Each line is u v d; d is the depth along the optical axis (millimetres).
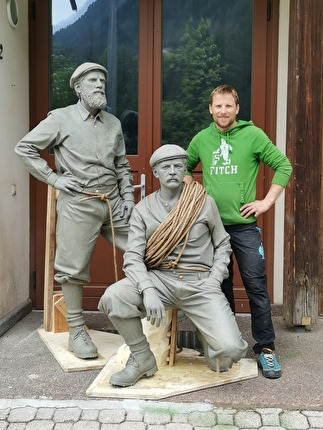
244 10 4148
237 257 3146
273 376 2947
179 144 4230
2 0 3658
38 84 4207
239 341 2676
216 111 3035
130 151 4223
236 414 2619
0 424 2537
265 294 3088
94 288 4234
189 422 2547
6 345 3486
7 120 3789
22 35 4043
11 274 3900
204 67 4199
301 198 3654
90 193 3086
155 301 2652
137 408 2658
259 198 4164
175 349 3098
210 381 2850
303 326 3779
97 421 2557
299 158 3645
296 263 3676
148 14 4141
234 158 3062
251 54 4164
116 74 4219
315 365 3156
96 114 3127
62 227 3135
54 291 4094
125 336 2822
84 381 2918
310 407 2666
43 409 2660
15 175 3955
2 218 3713
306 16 3570
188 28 4176
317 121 3631
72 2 4191
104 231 3318
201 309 2748
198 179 4160
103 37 4207
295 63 3605
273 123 4133
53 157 4188
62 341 3459
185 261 2855
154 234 2826
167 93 4219
